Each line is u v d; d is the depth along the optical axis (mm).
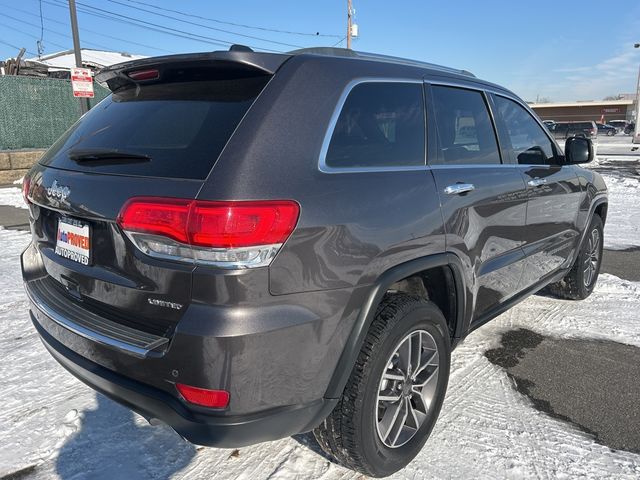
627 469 2566
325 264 2018
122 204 2008
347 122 2295
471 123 3188
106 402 3113
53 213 2514
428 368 2654
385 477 2488
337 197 2094
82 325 2188
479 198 2945
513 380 3457
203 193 1836
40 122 14078
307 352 1995
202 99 2248
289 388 1978
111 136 2410
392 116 2570
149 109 2414
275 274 1877
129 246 1996
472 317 3021
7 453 2645
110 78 2656
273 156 1962
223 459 2619
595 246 5051
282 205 1893
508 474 2525
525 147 3760
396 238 2314
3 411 3008
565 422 2971
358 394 2215
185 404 1916
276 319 1883
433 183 2627
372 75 2508
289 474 2512
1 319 4387
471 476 2510
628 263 6449
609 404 3170
